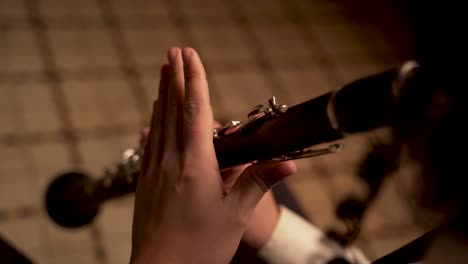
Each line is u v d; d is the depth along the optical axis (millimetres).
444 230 347
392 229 1417
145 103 1458
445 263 342
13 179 1220
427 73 354
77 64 1457
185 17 1698
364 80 374
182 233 434
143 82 1495
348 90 382
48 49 1450
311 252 588
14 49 1413
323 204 1430
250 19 1788
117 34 1564
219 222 434
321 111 404
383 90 359
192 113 440
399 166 526
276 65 1699
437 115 367
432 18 1876
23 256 586
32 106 1337
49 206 918
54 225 1194
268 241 590
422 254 374
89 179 818
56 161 1277
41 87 1375
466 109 364
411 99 358
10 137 1271
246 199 435
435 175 391
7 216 1175
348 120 389
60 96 1381
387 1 2002
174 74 467
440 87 356
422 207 406
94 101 1406
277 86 1650
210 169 436
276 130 446
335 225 1277
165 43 1608
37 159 1264
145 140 646
